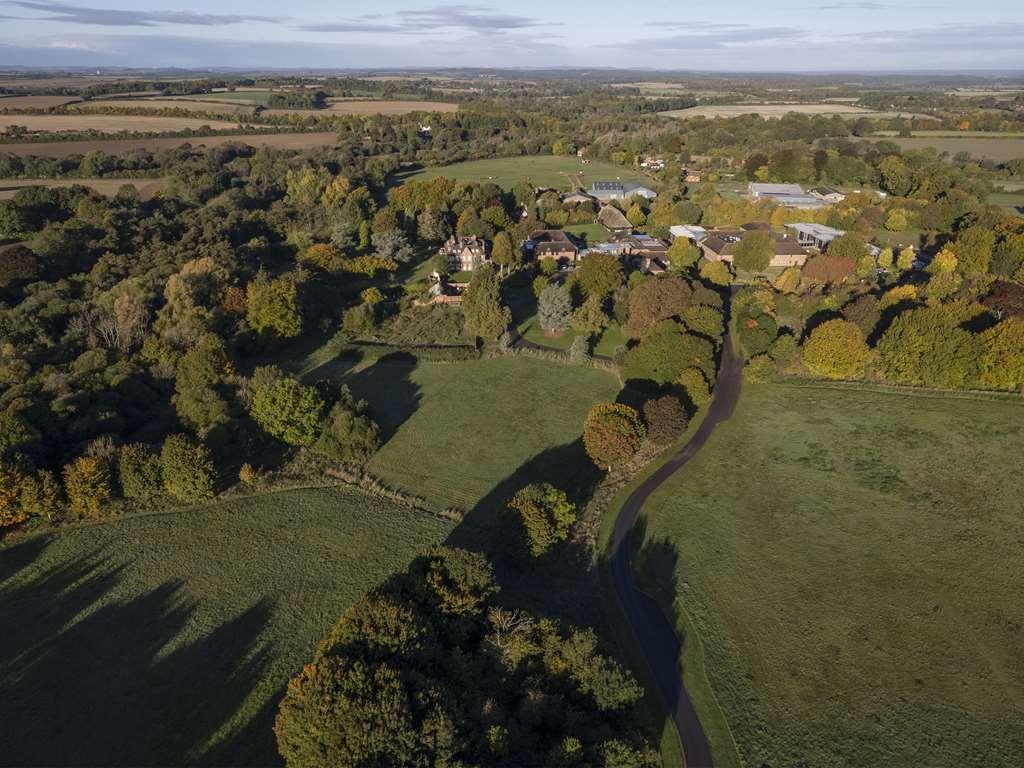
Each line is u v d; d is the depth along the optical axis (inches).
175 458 3090.6
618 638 2491.4
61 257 5590.6
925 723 2145.7
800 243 7288.4
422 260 7057.1
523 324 5378.9
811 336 4377.5
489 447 3722.9
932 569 2778.1
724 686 2295.8
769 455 3599.9
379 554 2876.5
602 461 3398.1
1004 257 5915.4
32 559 2800.2
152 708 2178.9
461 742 1857.8
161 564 2795.3
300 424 3592.5
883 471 3420.3
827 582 2728.8
